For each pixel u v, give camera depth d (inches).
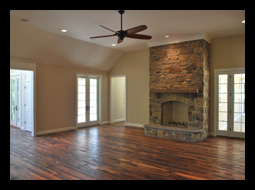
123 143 207.3
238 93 230.2
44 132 249.9
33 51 223.5
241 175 127.8
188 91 223.3
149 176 126.6
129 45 271.3
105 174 129.6
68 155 167.8
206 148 189.3
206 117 234.7
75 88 287.4
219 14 161.3
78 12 157.4
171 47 242.5
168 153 173.9
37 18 170.9
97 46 269.4
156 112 257.6
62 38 227.5
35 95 238.5
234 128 233.6
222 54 238.5
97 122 326.6
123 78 381.1
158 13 158.7
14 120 299.7
